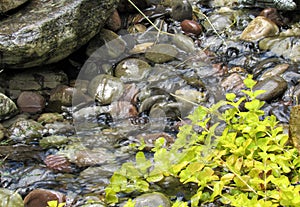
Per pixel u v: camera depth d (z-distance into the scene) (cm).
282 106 391
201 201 344
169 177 355
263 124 363
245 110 391
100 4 411
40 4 405
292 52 427
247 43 438
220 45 440
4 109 389
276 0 454
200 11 471
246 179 348
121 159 368
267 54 430
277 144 358
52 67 416
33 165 366
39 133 385
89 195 349
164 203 338
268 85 397
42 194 347
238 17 462
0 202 345
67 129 388
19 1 399
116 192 349
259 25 445
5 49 388
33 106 400
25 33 390
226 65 425
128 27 454
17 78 408
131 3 451
